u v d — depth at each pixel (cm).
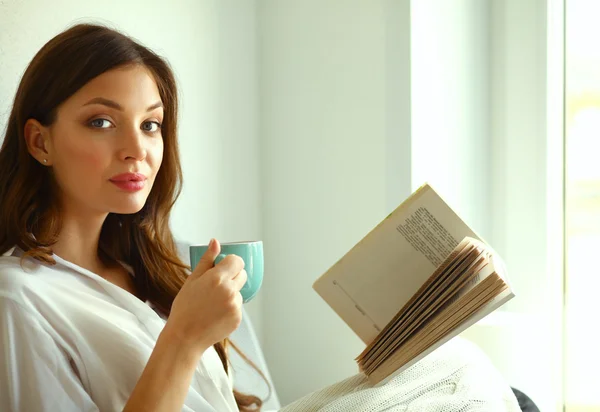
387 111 201
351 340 207
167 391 91
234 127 205
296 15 213
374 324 123
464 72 222
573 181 223
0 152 110
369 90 204
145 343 107
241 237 210
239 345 155
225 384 117
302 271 216
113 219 124
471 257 110
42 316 98
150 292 126
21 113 106
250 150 213
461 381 121
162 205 125
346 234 208
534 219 227
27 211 106
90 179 103
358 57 205
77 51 103
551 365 224
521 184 230
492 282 104
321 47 210
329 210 211
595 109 217
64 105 103
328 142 211
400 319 116
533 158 226
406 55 199
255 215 217
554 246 226
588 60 218
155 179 123
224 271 94
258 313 221
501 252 235
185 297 93
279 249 220
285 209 218
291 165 216
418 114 202
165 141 121
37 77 105
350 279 124
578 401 223
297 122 215
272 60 217
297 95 214
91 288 109
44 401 95
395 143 201
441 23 211
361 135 205
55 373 96
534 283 228
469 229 121
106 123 104
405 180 200
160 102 109
